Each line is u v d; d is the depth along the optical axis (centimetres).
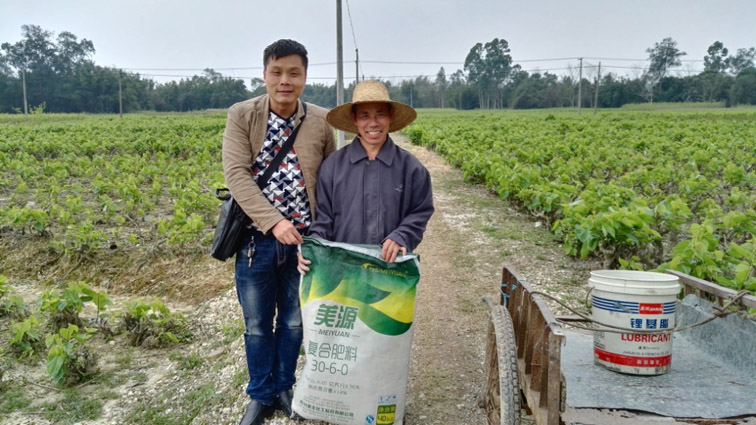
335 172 375
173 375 584
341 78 1811
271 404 418
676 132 2472
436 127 3481
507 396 298
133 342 670
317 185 383
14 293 838
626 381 316
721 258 561
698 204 991
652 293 320
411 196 375
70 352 580
